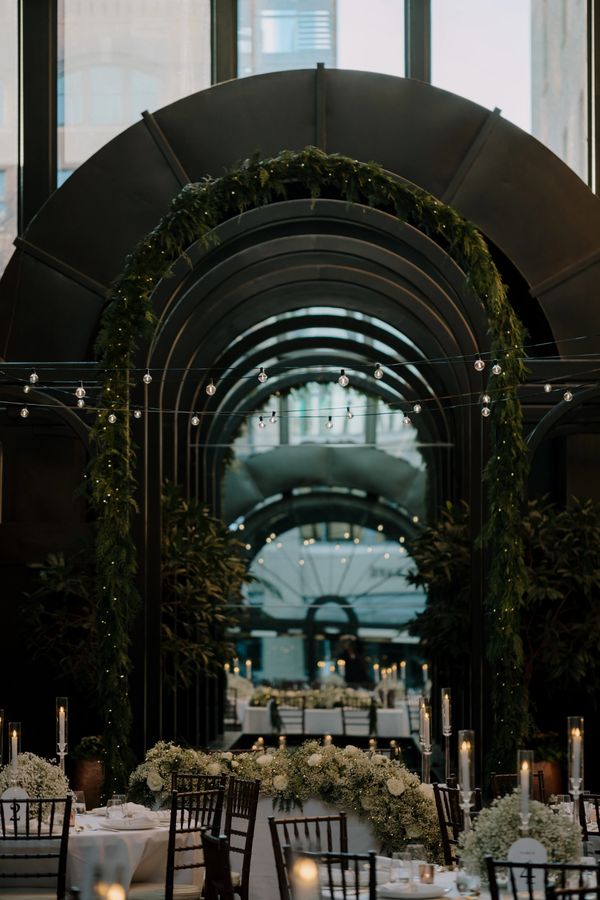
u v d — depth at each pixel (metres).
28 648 14.15
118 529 11.77
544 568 13.37
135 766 11.68
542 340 15.04
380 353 18.69
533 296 14.23
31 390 13.04
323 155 12.38
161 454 12.92
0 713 9.88
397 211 12.41
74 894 8.49
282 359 20.83
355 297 15.23
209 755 10.40
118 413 11.91
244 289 14.40
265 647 25.80
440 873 7.55
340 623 25.81
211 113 14.30
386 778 9.43
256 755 10.01
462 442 15.19
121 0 16.12
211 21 16.12
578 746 7.49
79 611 14.41
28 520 14.98
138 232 14.39
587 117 15.84
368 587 25.78
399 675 25.56
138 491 12.76
